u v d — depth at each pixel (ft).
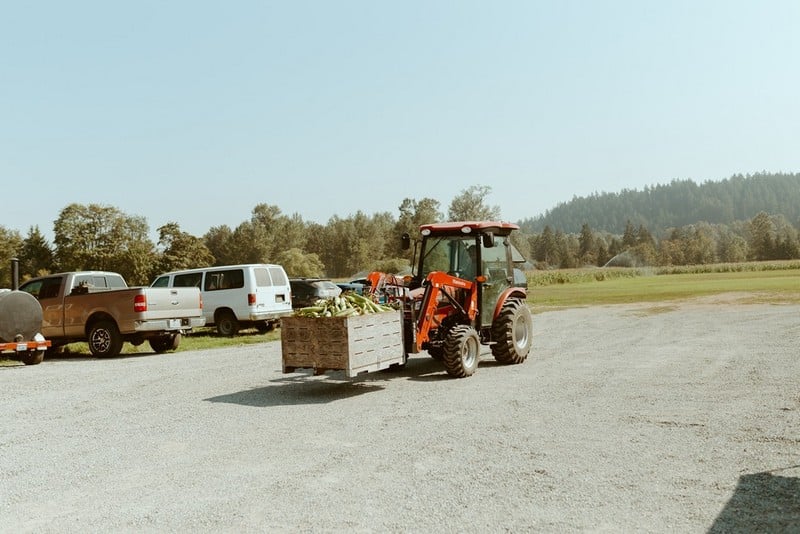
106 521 13.97
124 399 28.71
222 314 61.62
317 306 28.84
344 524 13.41
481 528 13.03
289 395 28.76
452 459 17.93
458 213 249.34
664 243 606.55
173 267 257.75
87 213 251.39
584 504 14.24
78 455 19.49
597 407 24.20
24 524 13.93
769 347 39.68
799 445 18.44
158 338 51.06
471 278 35.17
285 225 378.53
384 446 19.52
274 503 14.78
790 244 544.62
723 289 120.37
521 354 36.52
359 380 32.55
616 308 80.94
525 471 16.69
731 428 20.56
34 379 35.81
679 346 41.70
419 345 31.50
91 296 47.98
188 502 15.01
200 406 26.61
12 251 245.65
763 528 12.71
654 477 15.97
